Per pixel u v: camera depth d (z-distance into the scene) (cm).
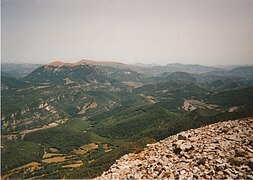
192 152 2870
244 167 2327
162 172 2622
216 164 2456
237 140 2903
